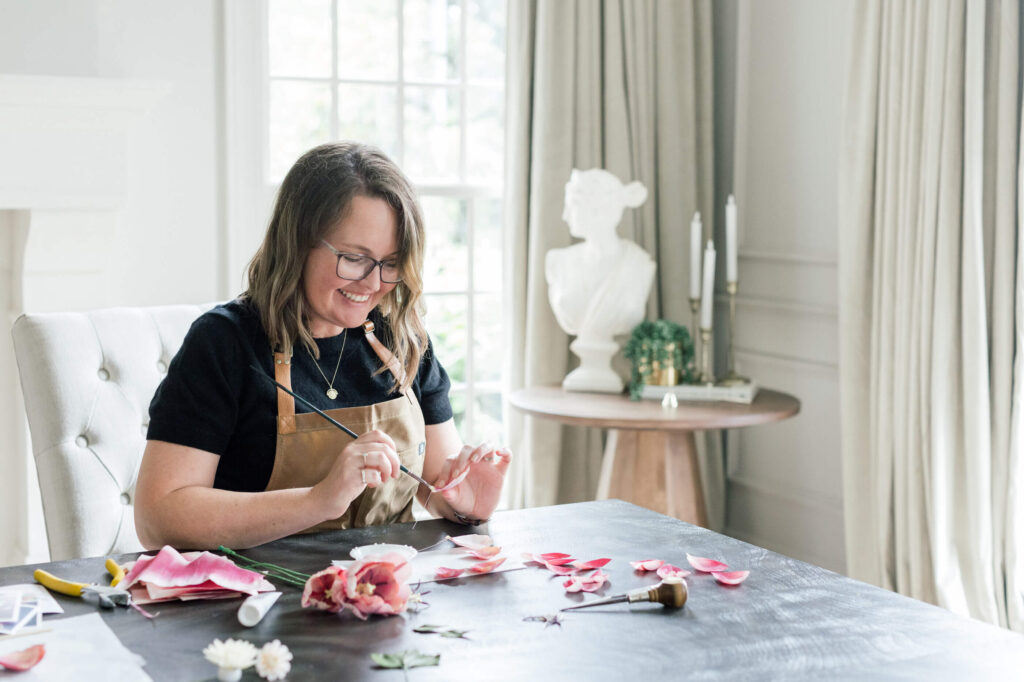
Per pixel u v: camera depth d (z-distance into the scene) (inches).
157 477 60.4
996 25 99.5
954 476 103.2
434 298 140.7
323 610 48.6
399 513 72.0
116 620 47.1
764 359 138.6
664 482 115.8
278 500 58.5
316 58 132.0
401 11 135.6
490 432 145.9
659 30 135.8
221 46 122.4
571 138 132.8
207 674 41.5
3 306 114.6
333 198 62.1
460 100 140.2
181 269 122.6
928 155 102.7
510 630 46.6
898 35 106.9
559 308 123.3
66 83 104.6
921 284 104.8
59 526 71.9
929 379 103.8
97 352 76.0
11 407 116.0
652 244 136.5
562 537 61.4
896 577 109.7
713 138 145.4
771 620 48.1
